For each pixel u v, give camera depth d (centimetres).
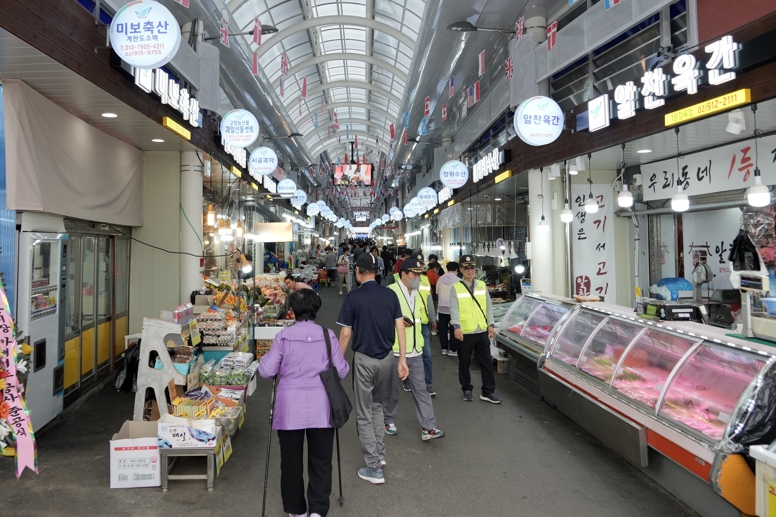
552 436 413
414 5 1129
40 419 416
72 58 371
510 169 803
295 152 1833
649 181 627
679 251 689
